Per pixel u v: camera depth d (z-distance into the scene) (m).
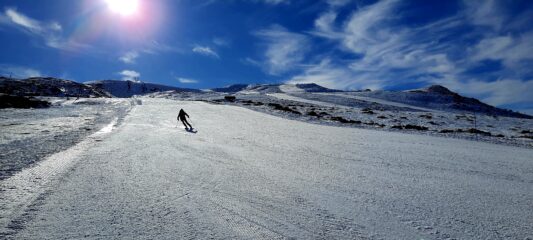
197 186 8.28
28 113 32.56
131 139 16.31
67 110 38.22
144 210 6.45
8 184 7.61
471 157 14.69
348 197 7.92
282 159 12.53
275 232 5.71
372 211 6.99
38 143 13.80
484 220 6.72
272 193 7.96
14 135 16.48
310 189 8.46
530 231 6.20
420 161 13.24
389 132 24.83
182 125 24.75
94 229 5.48
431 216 6.83
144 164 10.59
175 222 5.94
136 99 64.31
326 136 20.69
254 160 12.07
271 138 18.75
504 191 9.09
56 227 5.48
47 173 8.78
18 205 6.32
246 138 18.34
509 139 23.73
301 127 25.89
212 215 6.37
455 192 8.80
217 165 10.94
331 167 11.44
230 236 5.47
